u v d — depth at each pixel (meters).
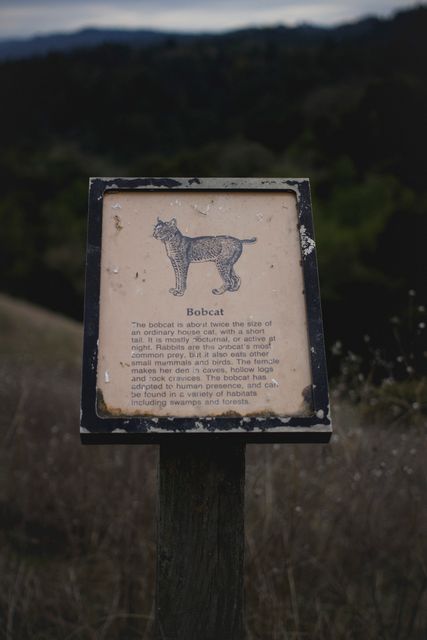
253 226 2.00
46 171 32.41
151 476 3.44
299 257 1.98
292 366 1.87
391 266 17.36
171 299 1.91
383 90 27.78
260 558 2.74
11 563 3.14
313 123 30.39
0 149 36.69
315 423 1.80
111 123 39.62
